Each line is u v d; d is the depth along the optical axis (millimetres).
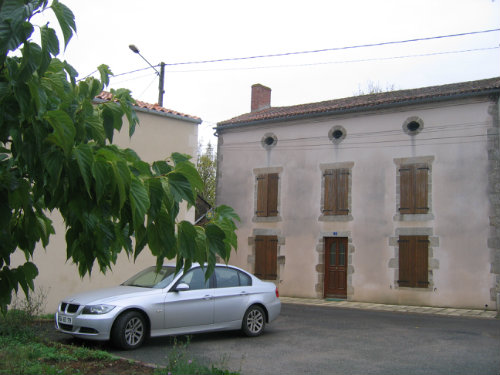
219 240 2242
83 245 2318
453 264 14250
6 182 2150
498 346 8281
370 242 15609
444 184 14656
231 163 18875
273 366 6676
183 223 2135
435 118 14984
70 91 2518
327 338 8875
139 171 2104
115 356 6691
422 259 14719
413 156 15211
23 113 1970
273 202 17641
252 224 18000
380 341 8648
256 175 18172
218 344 8133
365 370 6523
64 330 7520
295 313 12484
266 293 9117
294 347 7996
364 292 15516
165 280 8148
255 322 8898
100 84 2824
